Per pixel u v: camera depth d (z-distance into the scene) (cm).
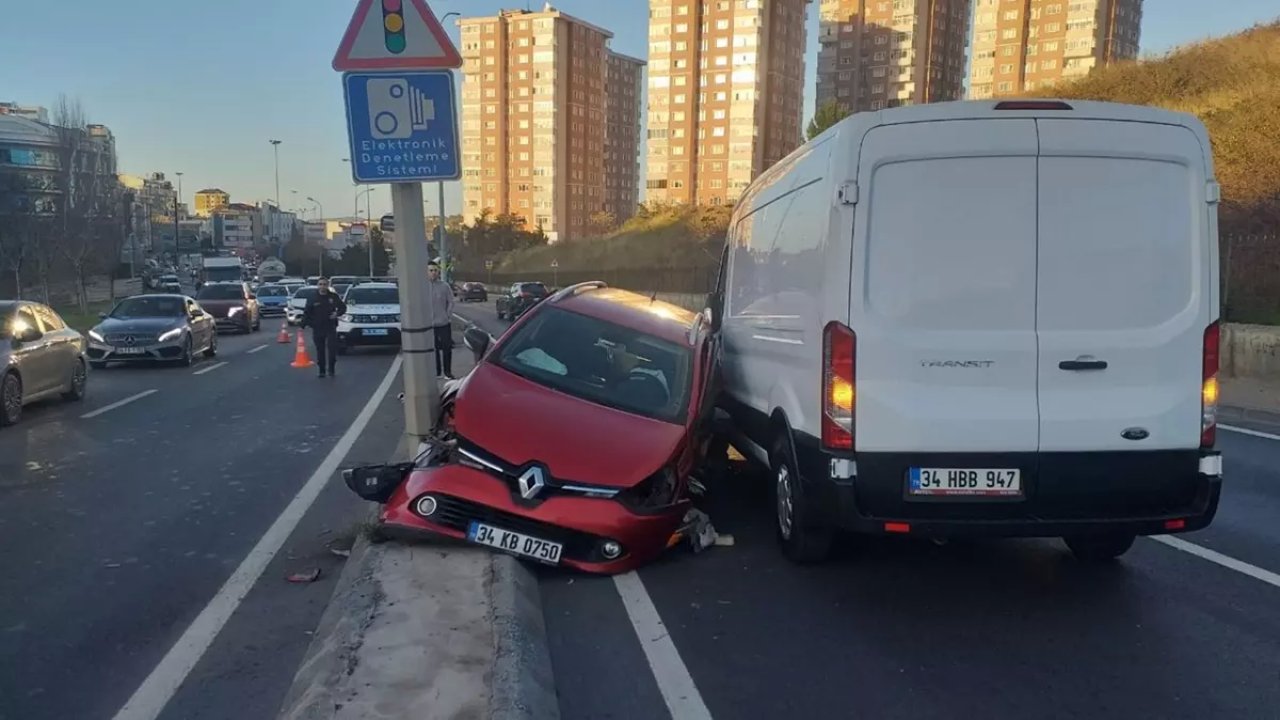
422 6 604
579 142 10681
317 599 498
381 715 344
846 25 8656
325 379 1564
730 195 9388
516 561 524
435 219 10756
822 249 481
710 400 688
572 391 634
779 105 9581
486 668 385
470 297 7062
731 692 398
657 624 472
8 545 588
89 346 1705
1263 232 1809
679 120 9588
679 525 576
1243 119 2389
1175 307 463
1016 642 452
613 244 7431
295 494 725
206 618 470
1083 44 7219
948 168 457
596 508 531
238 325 2917
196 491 734
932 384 459
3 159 7531
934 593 521
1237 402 1287
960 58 8819
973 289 457
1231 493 772
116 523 641
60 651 428
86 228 4206
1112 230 459
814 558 553
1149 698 392
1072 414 459
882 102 8544
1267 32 3359
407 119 605
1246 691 398
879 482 462
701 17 9356
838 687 404
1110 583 539
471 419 572
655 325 728
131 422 1084
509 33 10388
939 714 379
